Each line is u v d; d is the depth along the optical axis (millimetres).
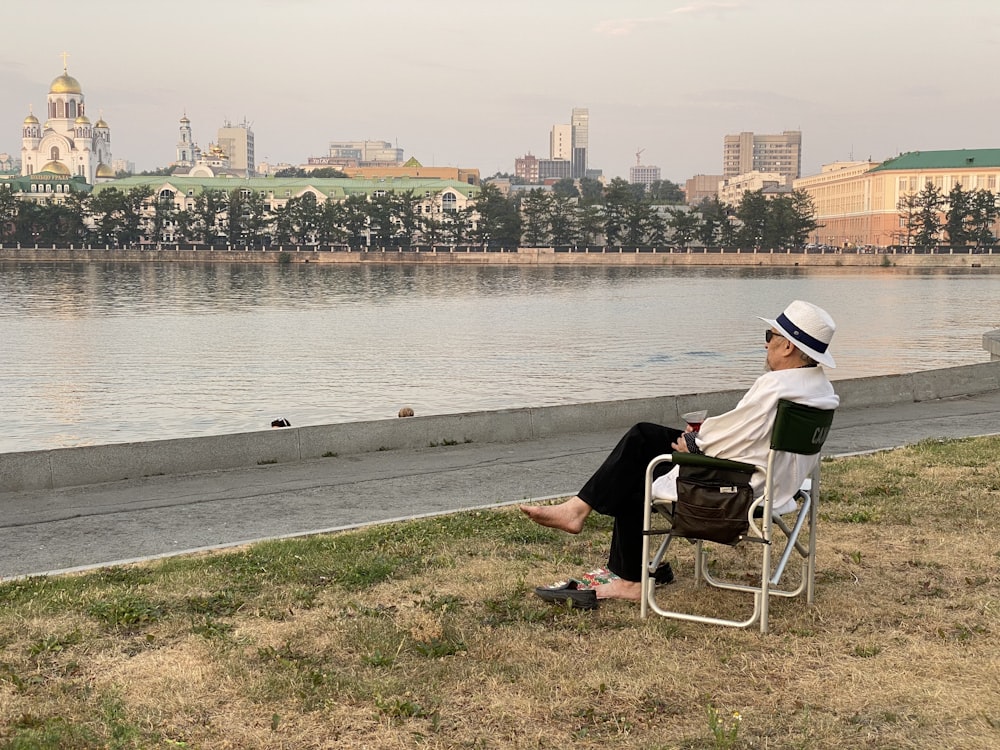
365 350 46719
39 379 37188
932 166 180125
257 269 142000
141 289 96562
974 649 4711
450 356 44312
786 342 4922
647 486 5047
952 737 3848
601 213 173000
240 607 5508
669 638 4910
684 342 50188
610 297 86062
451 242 178625
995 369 16422
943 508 7570
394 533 7195
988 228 162750
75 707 4191
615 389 34281
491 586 5805
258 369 39812
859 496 8055
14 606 5586
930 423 13047
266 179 194875
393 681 4387
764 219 164000
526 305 77125
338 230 168125
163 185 183875
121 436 26078
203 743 3881
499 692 4297
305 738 3914
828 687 4312
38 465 9484
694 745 3828
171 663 4656
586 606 5375
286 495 9094
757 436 4859
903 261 152000
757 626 5031
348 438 11172
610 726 3992
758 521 5996
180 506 8695
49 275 121938
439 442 11695
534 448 11500
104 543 7477
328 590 5770
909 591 5609
